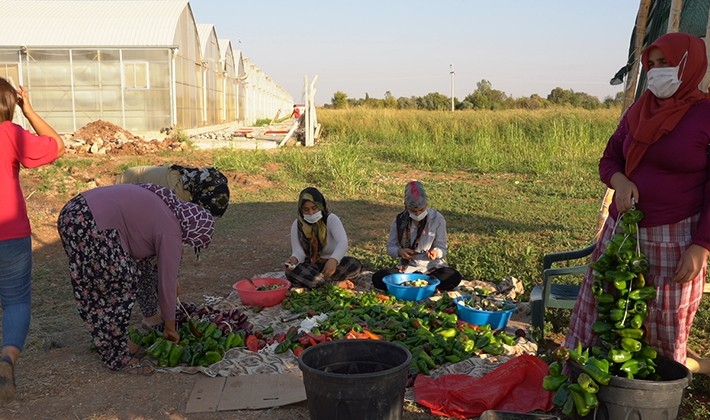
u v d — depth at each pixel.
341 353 3.80
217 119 33.97
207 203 5.23
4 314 4.20
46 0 25.44
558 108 29.31
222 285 7.21
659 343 3.48
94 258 4.45
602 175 3.68
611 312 3.40
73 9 24.25
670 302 3.38
